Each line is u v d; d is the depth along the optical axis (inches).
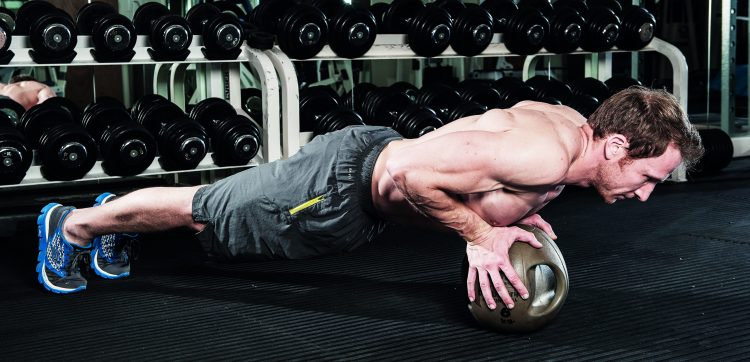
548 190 72.9
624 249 116.6
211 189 83.7
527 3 162.7
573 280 100.4
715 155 177.2
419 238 125.6
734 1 199.3
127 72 184.7
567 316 86.0
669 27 301.0
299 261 112.7
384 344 78.5
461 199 75.7
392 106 152.4
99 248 102.1
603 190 72.8
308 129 150.9
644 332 80.8
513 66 235.9
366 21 139.7
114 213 88.7
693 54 301.6
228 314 89.0
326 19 138.7
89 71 184.1
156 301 94.1
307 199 79.1
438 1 153.6
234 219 82.2
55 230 95.0
